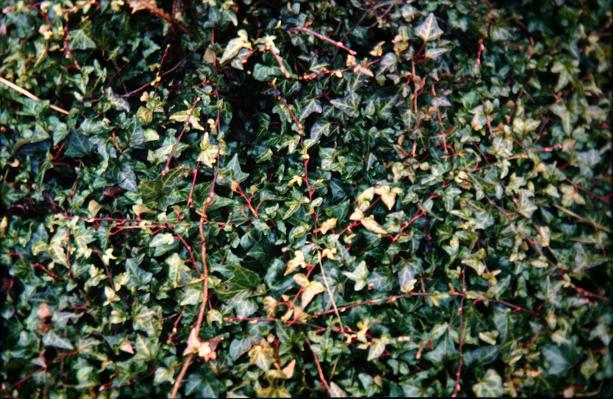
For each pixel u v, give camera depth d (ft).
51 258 2.70
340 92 2.86
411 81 2.89
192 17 2.85
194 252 2.64
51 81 2.85
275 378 2.53
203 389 2.52
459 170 2.79
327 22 2.95
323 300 2.61
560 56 2.99
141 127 2.75
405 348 2.59
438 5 2.99
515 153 2.88
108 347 2.64
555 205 2.84
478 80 2.94
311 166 2.84
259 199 2.73
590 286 2.81
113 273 2.70
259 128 2.84
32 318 2.63
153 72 2.90
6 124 2.81
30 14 2.88
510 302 2.70
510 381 2.59
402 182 2.80
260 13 2.92
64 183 2.84
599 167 2.95
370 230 2.69
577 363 2.65
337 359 2.57
